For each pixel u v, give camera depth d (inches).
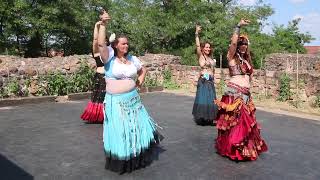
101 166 216.5
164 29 1124.5
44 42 1203.9
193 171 211.3
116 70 201.8
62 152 243.3
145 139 212.1
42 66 506.0
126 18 1185.4
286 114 391.9
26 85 459.2
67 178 198.1
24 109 390.9
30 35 1028.5
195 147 258.4
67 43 1220.5
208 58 329.1
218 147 239.8
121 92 202.7
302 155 245.4
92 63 525.3
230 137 228.4
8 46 1060.5
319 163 229.9
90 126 315.9
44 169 212.1
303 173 212.2
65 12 1093.1
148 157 219.8
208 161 229.0
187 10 1149.7
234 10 1185.4
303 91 464.4
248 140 229.6
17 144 261.0
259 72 506.6
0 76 450.6
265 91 502.3
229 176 205.2
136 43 1138.7
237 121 226.8
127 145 203.0
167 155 239.3
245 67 229.9
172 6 1171.9
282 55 781.3
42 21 1005.8
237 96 228.1
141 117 210.5
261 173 210.7
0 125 316.8
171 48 1186.6
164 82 612.1
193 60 1003.3
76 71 506.6
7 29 1026.7
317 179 203.3
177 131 303.6
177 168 215.8
